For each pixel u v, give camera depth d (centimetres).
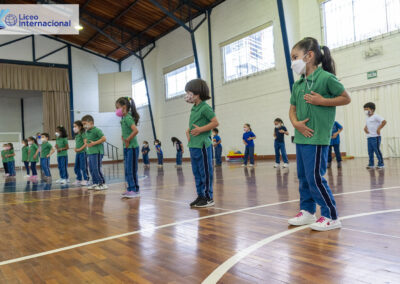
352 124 944
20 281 133
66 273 140
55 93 1766
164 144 1692
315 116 196
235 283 121
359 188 346
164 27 1547
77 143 609
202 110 297
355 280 118
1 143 1650
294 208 262
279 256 148
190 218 245
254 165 883
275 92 1107
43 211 311
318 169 194
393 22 836
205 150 297
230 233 194
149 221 242
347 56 933
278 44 1084
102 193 441
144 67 1784
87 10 1454
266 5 1115
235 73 1268
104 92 1886
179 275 132
